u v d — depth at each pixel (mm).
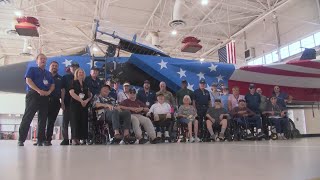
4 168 1088
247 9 13672
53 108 5121
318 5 13125
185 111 6012
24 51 15500
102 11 12352
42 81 4684
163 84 6289
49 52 18625
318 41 13133
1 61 20438
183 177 785
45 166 1161
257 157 1418
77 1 12883
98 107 5137
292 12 14672
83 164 1243
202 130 6406
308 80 8336
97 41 6656
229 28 15930
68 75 5223
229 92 7594
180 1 10219
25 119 4516
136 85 6953
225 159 1356
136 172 928
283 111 7062
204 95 6617
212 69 7410
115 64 6613
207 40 17641
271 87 8227
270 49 16000
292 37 14648
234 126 6473
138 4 13789
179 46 17719
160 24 14641
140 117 5348
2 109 17406
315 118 15406
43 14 14242
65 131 5086
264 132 6844
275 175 770
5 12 14195
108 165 1189
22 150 2775
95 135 5172
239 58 18516
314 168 886
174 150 2438
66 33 16406
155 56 7062
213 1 12781
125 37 6738
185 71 7195
